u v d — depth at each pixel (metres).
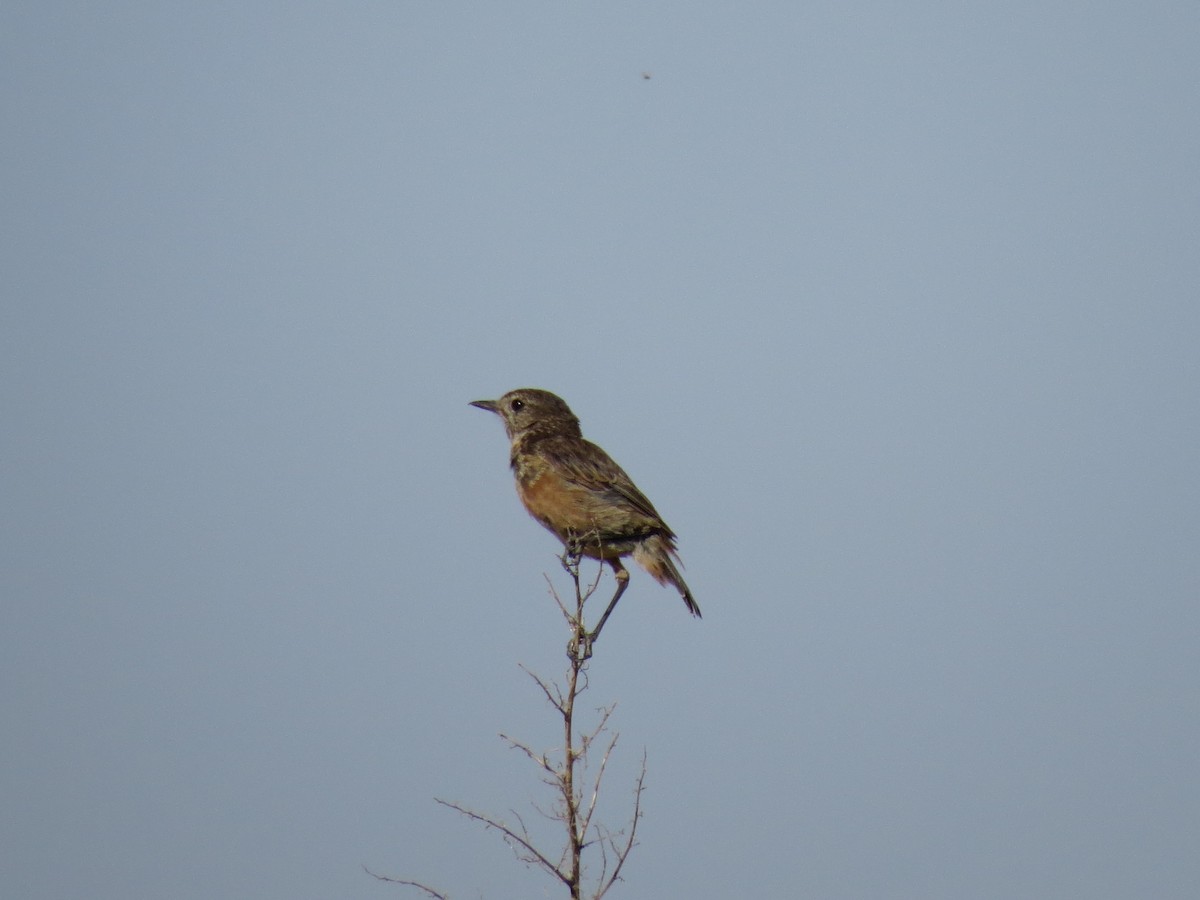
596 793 8.80
